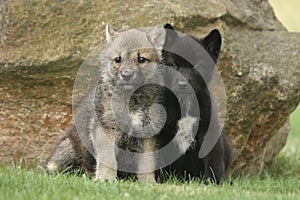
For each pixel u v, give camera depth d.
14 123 13.32
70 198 9.46
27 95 13.16
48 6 13.27
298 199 10.69
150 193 10.17
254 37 14.70
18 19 13.13
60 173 11.73
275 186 12.64
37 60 12.84
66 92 13.16
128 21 13.38
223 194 10.51
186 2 13.87
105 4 13.52
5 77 12.89
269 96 13.98
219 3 14.20
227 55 13.60
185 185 11.30
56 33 13.16
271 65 14.20
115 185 10.48
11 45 13.01
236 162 14.43
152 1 13.67
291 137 22.23
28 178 10.70
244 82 13.72
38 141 13.38
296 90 14.21
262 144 14.70
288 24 39.03
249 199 10.27
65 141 12.73
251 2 15.75
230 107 13.65
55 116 13.31
